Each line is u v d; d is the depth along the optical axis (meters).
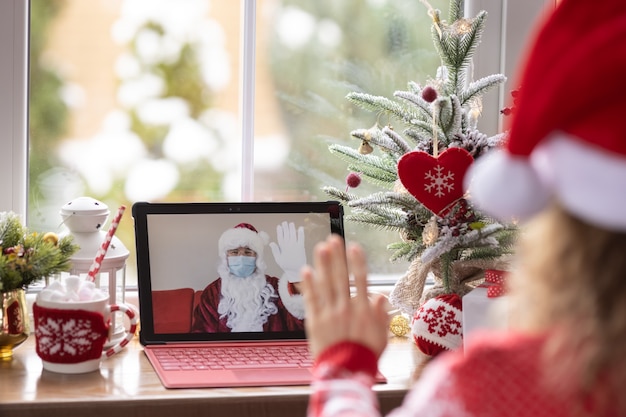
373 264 1.86
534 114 0.71
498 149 1.59
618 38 0.68
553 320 0.73
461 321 1.52
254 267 1.61
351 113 1.83
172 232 1.59
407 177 1.52
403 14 1.83
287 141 1.82
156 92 1.76
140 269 1.57
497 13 1.84
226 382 1.36
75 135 1.73
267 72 1.80
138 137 1.76
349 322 0.86
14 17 1.65
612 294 0.70
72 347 1.39
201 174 1.79
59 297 1.40
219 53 1.78
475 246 1.55
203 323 1.58
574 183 0.69
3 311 1.46
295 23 1.80
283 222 1.63
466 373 0.77
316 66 1.81
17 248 1.46
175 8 1.75
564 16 0.71
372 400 0.82
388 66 1.84
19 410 1.25
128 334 1.52
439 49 1.66
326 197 1.84
